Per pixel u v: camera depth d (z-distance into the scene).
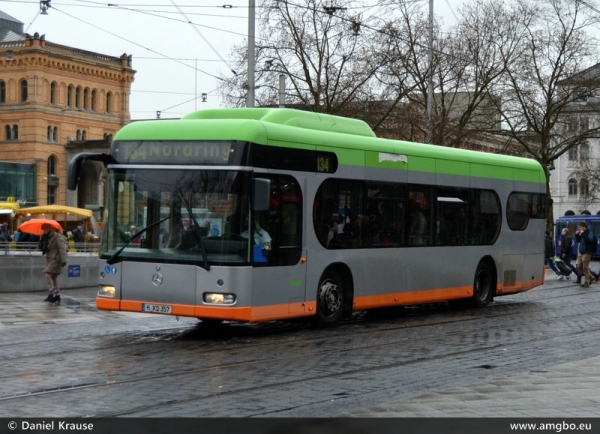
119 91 95.12
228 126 14.44
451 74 44.56
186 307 14.27
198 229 14.33
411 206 18.31
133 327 16.69
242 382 10.64
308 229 15.59
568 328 16.89
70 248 27.67
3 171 82.50
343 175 16.42
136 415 8.70
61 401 9.39
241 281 14.12
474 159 20.47
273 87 41.44
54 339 14.73
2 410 8.90
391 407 8.84
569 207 96.44
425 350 13.66
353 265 16.72
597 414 8.53
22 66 86.12
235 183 14.20
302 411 8.92
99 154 15.02
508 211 21.78
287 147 15.10
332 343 14.41
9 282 24.97
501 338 15.27
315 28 41.75
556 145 49.53
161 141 14.73
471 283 20.42
